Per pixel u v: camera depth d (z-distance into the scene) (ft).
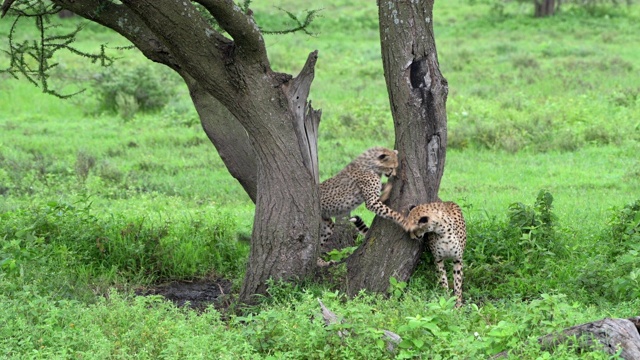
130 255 44.47
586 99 90.94
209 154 74.49
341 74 114.62
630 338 26.99
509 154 73.20
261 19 156.15
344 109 90.12
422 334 28.27
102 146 77.82
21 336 29.68
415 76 37.14
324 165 67.72
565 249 42.57
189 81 41.45
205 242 46.83
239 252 46.26
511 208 45.14
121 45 133.39
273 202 36.78
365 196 39.17
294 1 180.96
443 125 37.88
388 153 38.81
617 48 131.54
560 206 53.52
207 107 41.55
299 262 37.01
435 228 37.06
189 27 34.09
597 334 27.30
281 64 117.60
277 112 36.27
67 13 154.30
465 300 39.06
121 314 31.73
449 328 29.09
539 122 79.87
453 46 135.33
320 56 127.65
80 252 44.27
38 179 63.41
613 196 56.90
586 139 76.79
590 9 168.45
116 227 46.55
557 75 106.11
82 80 102.37
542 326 29.07
